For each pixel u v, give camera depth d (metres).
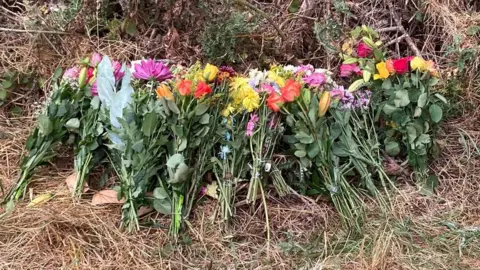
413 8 3.16
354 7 3.09
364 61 2.53
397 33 3.10
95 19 2.97
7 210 2.18
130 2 2.87
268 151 2.27
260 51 2.83
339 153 2.33
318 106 2.28
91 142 2.31
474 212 2.35
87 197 2.29
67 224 2.09
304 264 2.03
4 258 1.97
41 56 2.88
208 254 2.06
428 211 2.32
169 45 2.80
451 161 2.57
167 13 2.80
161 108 2.23
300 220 2.24
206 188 2.27
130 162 2.18
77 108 2.38
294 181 2.35
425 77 2.43
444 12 3.03
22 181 2.29
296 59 2.87
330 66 2.88
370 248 2.08
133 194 2.15
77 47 2.90
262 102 2.28
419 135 2.43
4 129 2.67
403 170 2.45
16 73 2.80
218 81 2.39
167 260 2.03
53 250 2.01
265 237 2.17
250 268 2.02
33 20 2.94
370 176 2.35
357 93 2.48
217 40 2.71
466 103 2.81
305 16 2.92
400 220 2.24
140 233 2.13
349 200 2.26
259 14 2.89
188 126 2.22
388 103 2.43
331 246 2.10
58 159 2.47
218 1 2.82
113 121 2.28
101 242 2.05
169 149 2.23
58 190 2.31
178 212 2.15
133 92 2.33
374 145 2.39
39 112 2.64
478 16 3.04
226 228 2.16
